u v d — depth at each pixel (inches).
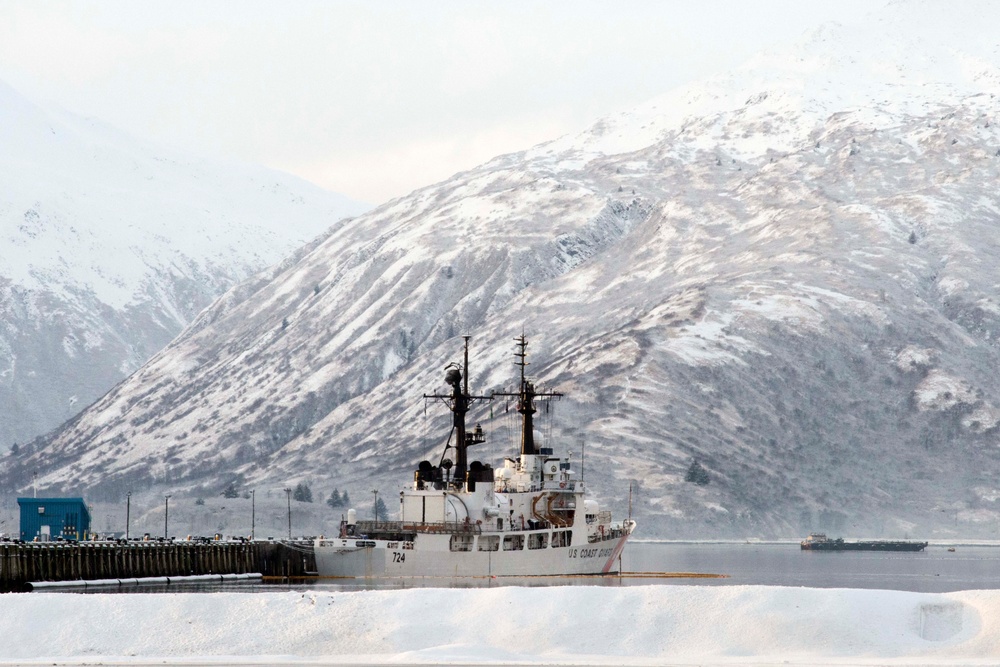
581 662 4645.7
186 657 4881.9
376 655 4884.4
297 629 5059.1
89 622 5128.0
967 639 4854.8
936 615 5017.2
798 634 4906.5
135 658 4867.1
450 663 4589.1
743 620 4987.7
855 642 4847.4
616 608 5113.2
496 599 5211.6
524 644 4945.9
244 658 4852.4
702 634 4943.4
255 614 5172.2
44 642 5014.8
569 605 5142.7
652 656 4827.8
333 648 4963.1
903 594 5147.6
